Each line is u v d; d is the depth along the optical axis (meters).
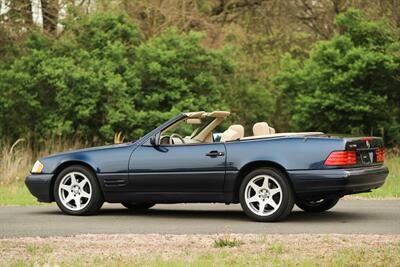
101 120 31.48
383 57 31.89
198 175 14.20
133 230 13.05
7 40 34.72
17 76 31.11
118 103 30.89
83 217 15.04
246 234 12.27
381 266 9.38
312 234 12.21
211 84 32.72
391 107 33.72
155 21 38.50
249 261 9.76
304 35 44.12
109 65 31.77
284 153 13.66
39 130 31.47
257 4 43.94
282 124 37.06
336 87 32.62
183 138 15.07
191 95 32.25
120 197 14.89
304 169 13.52
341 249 10.60
